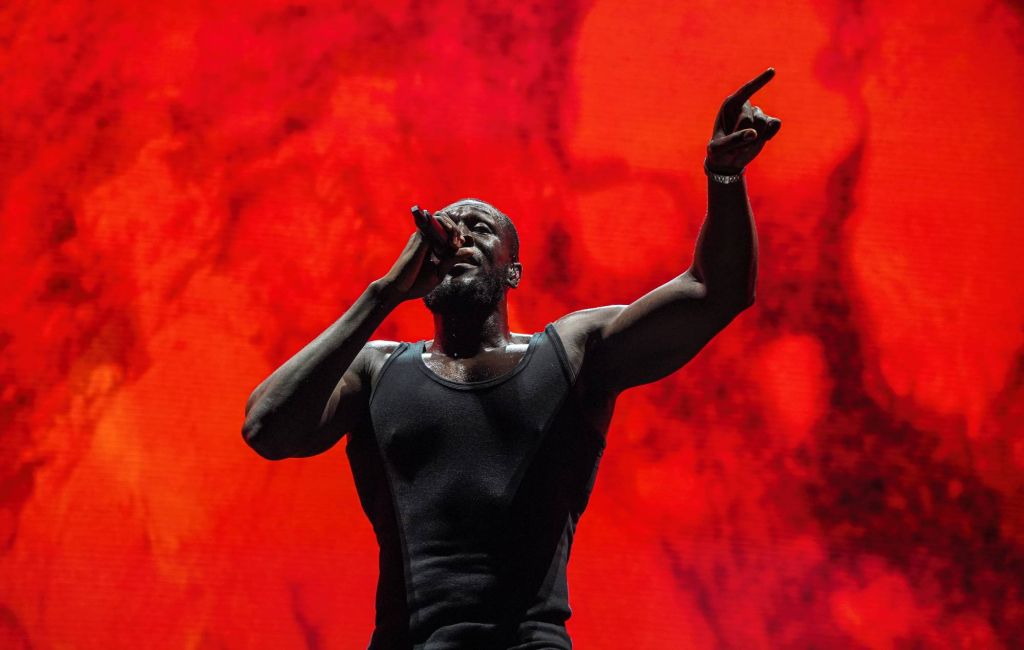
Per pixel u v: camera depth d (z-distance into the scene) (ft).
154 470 25.03
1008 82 26.53
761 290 26.03
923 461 25.27
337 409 8.52
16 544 24.63
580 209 26.50
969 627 24.56
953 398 25.59
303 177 26.55
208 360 25.70
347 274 26.20
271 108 26.78
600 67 26.94
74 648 24.14
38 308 25.77
